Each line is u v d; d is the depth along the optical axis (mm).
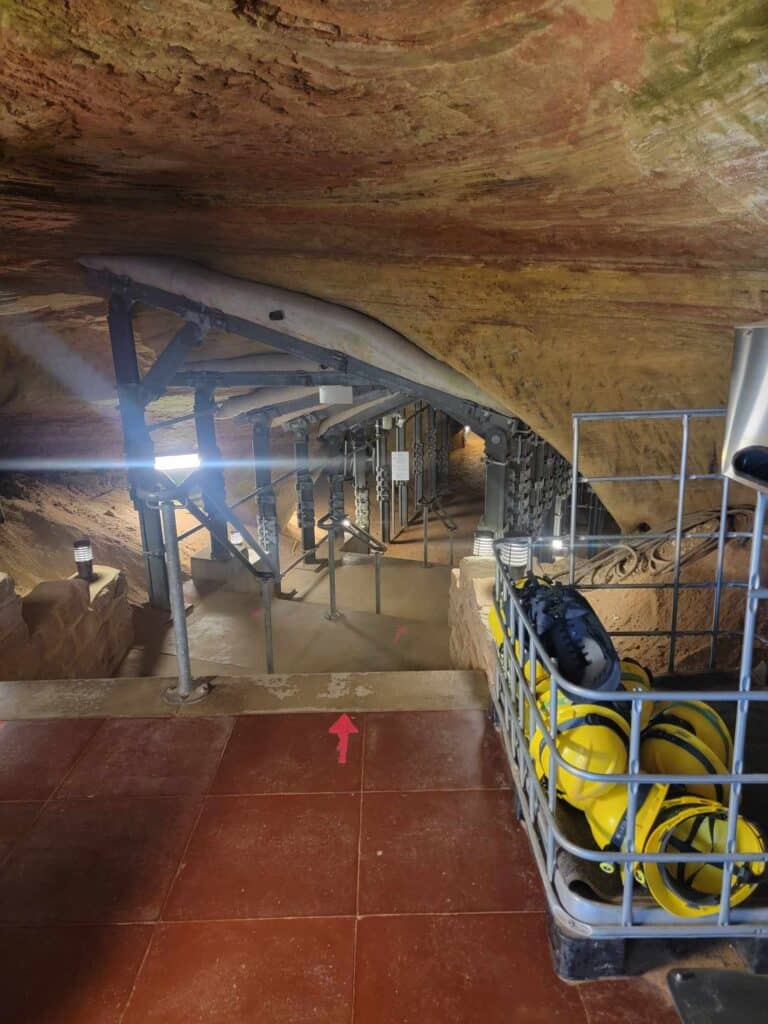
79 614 6605
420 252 4516
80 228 4258
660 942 1891
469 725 3010
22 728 3045
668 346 4559
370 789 2615
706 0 1390
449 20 1646
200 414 9367
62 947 1985
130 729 3033
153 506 3035
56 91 2100
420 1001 1797
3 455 11492
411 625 8891
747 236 2873
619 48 1629
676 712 2215
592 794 1846
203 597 9930
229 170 2938
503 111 2092
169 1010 1796
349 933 2002
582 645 2148
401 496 15453
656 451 4914
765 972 1812
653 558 4039
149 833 2416
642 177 2342
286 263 5156
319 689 3309
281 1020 1760
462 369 5199
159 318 6938
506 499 7203
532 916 2045
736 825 1655
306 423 11719
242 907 2102
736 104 1680
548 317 4719
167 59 1879
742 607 3574
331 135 2426
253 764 2779
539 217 3211
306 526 12070
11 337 7742
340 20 1668
